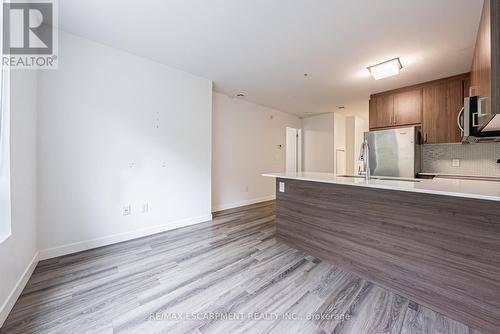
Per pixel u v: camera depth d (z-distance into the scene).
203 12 1.96
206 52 2.69
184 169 3.29
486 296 1.33
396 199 1.72
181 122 3.24
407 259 1.66
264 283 1.83
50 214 2.21
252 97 4.56
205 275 1.94
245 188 4.92
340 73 3.24
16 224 1.61
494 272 1.30
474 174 3.26
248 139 4.95
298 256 2.33
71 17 2.04
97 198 2.51
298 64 2.97
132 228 2.79
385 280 1.77
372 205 1.87
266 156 5.39
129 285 1.79
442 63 2.85
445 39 2.31
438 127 3.37
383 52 2.62
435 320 1.43
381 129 4.02
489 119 1.46
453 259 1.45
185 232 3.06
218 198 4.41
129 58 2.71
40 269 2.01
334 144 5.85
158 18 2.05
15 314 1.44
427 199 1.56
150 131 2.92
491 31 1.26
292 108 5.45
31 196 1.95
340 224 2.10
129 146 2.74
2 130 1.49
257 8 1.90
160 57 2.82
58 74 2.24
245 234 3.00
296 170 6.41
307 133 6.38
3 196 1.49
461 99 3.18
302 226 2.46
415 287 1.61
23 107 1.77
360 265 1.94
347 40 2.38
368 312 1.49
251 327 1.35
